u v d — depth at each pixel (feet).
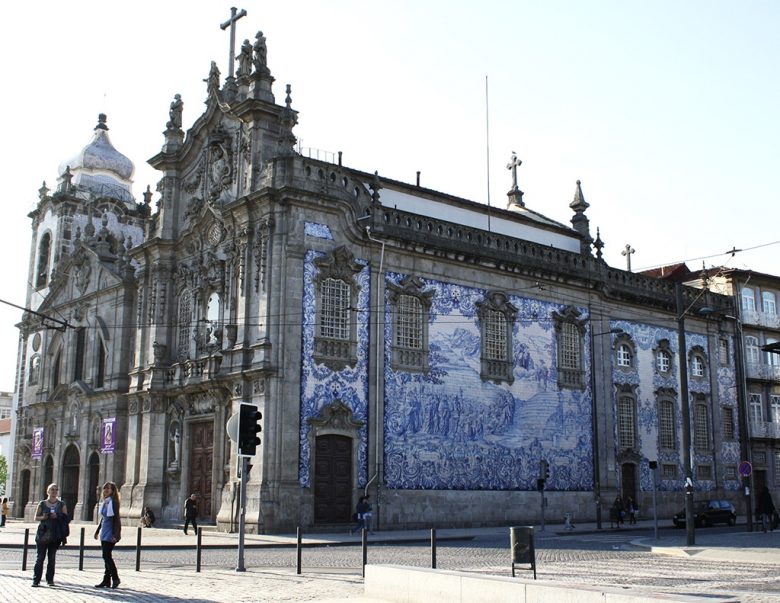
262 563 73.67
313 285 113.60
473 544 94.43
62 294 170.71
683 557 77.41
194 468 124.16
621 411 150.10
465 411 126.00
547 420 136.67
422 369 122.21
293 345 110.32
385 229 121.80
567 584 37.22
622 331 151.64
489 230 138.72
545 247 142.51
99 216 186.39
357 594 50.11
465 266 130.41
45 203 190.29
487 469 126.93
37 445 164.25
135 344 143.54
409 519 116.67
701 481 161.38
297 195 113.29
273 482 106.22
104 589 52.70
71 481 155.33
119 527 54.39
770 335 183.62
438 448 121.80
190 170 138.41
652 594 33.04
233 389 114.21
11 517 173.27
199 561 64.03
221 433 117.29
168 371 131.64
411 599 45.06
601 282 148.25
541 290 140.56
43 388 169.07
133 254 142.82
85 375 156.04
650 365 157.17
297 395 109.50
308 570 66.08
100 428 146.51
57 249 181.98
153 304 136.77
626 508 146.51
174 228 138.10
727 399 171.42
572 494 137.69
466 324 128.98
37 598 48.21
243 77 128.26
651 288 160.35
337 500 111.24
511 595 38.78
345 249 116.67
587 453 141.49
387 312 120.16
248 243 116.47
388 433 116.98
